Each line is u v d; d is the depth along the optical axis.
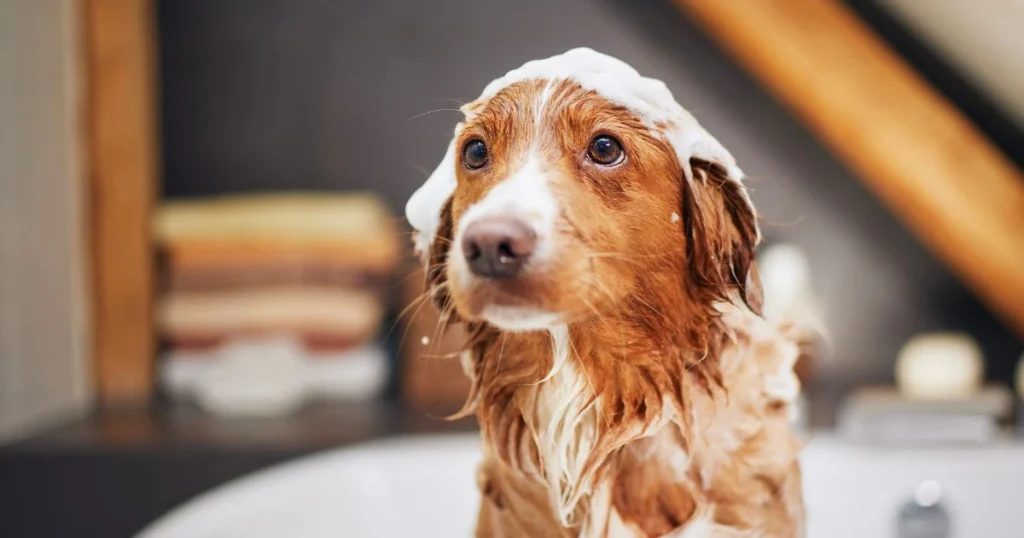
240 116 1.65
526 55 1.61
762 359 0.52
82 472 1.20
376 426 1.28
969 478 1.13
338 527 1.08
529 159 0.46
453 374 1.39
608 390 0.49
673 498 0.50
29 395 1.33
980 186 1.41
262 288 1.47
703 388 0.50
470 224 0.43
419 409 1.38
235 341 1.47
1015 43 1.20
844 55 1.41
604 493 0.50
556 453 0.50
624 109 0.47
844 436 1.23
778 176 1.59
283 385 1.37
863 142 1.43
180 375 1.48
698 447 0.50
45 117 1.40
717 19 1.45
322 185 1.65
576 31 1.59
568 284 0.43
